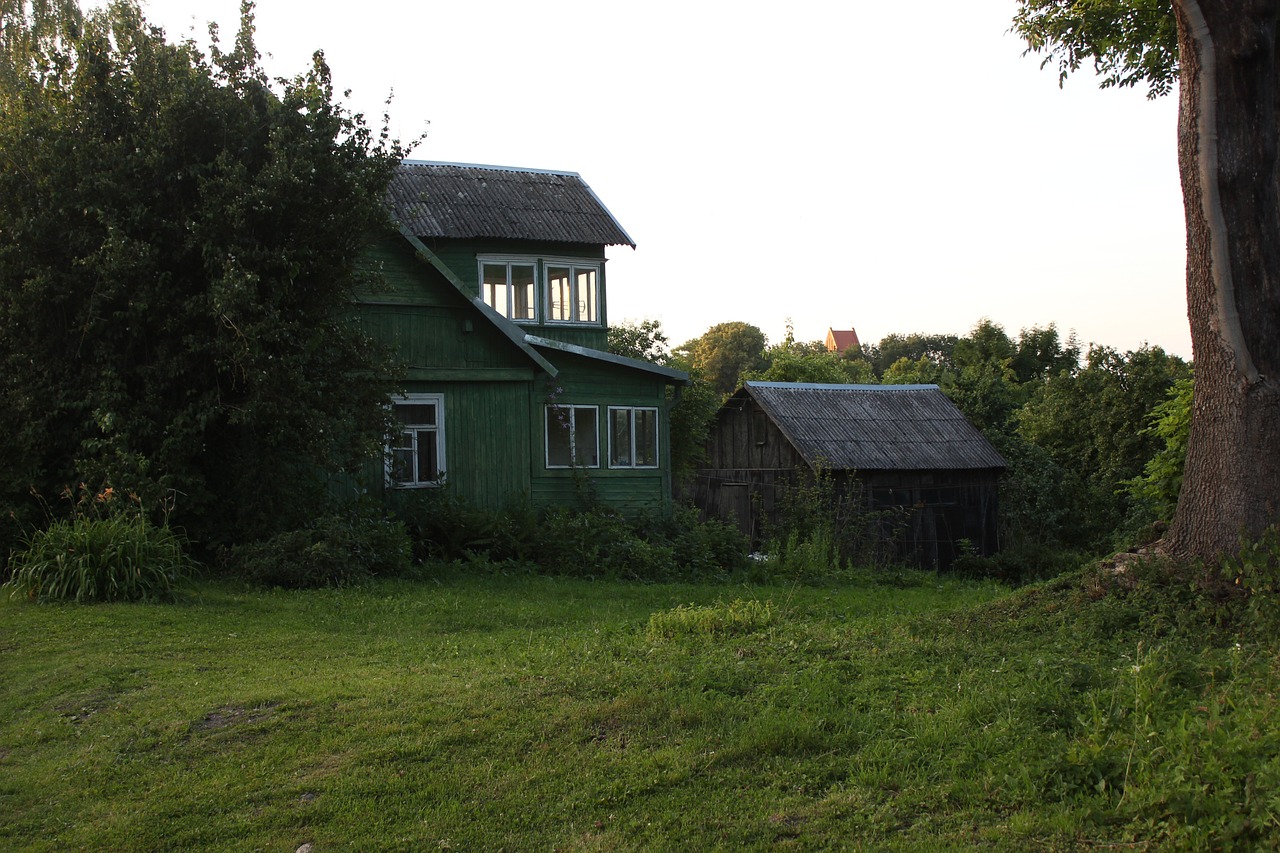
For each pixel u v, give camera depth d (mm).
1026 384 50625
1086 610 8852
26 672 8336
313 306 14914
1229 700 5781
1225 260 8961
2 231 13617
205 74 14242
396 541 15078
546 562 17578
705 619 9602
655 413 22438
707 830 5137
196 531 14211
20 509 13430
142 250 13266
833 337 129000
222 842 5234
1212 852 4371
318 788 5840
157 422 13859
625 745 6316
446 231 23500
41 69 14602
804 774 5762
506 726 6672
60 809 5699
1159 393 34531
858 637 8945
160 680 8062
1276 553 8289
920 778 5570
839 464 26453
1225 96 8969
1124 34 15938
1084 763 5312
